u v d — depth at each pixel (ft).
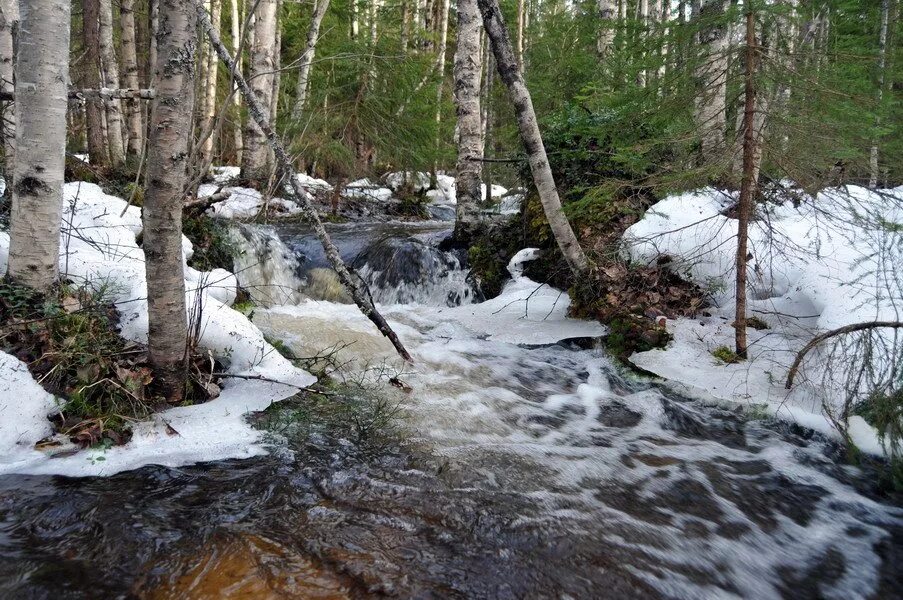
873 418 11.89
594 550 8.24
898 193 19.94
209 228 20.81
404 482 9.81
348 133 37.99
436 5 65.57
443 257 25.00
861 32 24.56
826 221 18.38
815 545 8.67
